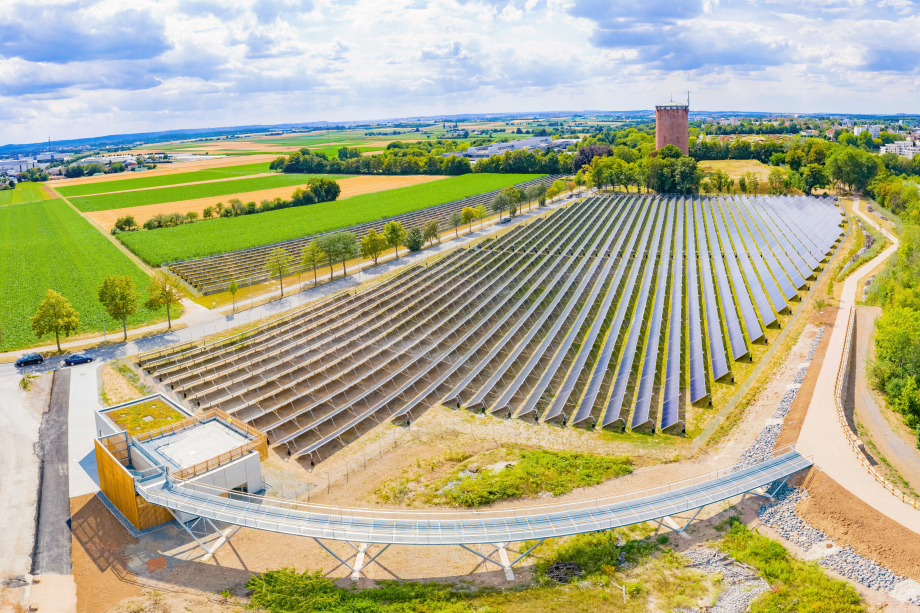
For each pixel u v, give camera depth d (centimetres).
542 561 4700
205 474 5297
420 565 4709
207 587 4428
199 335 10219
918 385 6981
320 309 11450
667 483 5597
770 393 7250
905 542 4438
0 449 6450
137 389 8031
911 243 11550
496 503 5412
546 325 10094
